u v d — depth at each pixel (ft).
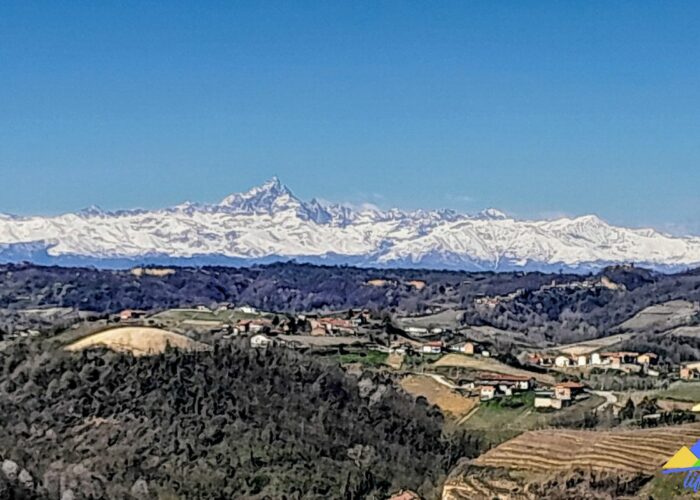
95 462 409.49
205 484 412.16
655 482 398.62
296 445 460.14
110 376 475.31
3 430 423.64
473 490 426.92
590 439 439.63
